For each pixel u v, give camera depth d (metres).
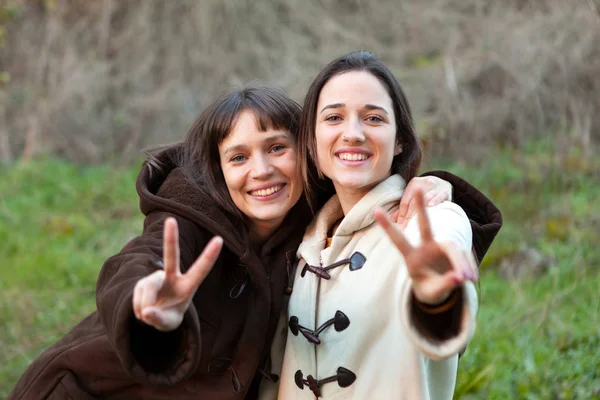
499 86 9.62
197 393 2.52
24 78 12.14
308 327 2.48
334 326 2.43
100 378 2.50
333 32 11.68
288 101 2.67
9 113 11.88
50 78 11.90
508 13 10.30
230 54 11.77
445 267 1.86
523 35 9.62
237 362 2.52
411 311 1.93
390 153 2.47
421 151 2.68
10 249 7.61
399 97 2.54
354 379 2.40
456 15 10.99
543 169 8.20
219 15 11.89
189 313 1.97
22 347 5.09
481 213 2.66
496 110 9.30
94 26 12.32
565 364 4.31
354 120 2.42
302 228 2.71
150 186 2.73
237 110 2.58
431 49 11.02
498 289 5.79
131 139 11.45
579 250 5.86
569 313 5.06
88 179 10.09
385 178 2.55
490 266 6.34
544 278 5.88
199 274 1.86
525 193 7.85
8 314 5.66
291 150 2.63
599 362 4.24
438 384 2.48
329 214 2.64
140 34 12.14
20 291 6.13
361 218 2.47
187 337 1.97
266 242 2.71
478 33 10.32
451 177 2.70
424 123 9.17
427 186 2.49
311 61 11.47
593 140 8.95
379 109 2.44
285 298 2.64
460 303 1.91
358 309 2.40
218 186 2.62
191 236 2.52
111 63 12.12
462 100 9.55
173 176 2.68
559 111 9.14
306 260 2.56
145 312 1.82
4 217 8.62
